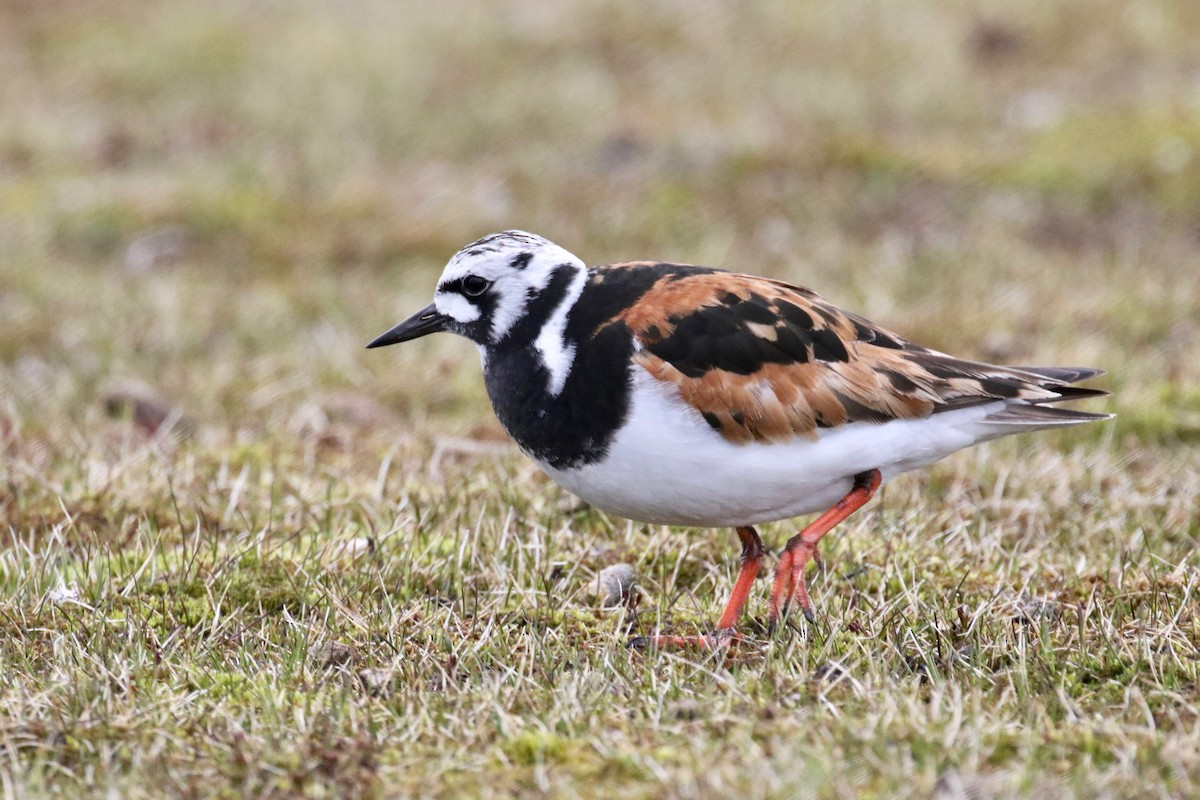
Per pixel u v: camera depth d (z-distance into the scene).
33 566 10.59
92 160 25.61
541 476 13.05
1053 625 9.70
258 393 16.08
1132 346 16.78
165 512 12.12
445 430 14.96
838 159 23.78
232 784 7.79
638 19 31.12
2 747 8.19
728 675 8.77
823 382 9.26
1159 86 26.95
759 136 24.80
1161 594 10.23
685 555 11.30
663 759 7.78
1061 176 23.11
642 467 9.20
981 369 9.82
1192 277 18.97
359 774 7.83
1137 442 14.02
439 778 7.81
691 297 9.30
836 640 9.44
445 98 28.36
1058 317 17.56
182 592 10.45
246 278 20.80
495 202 22.84
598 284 9.48
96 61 30.72
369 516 11.95
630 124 26.16
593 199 22.94
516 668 9.14
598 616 10.29
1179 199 22.27
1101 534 11.73
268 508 12.31
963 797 7.25
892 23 30.41
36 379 16.34
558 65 29.78
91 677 8.82
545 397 9.36
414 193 23.27
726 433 9.11
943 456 9.84
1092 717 8.34
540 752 7.92
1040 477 12.93
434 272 20.97
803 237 21.48
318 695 8.68
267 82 29.41
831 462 9.36
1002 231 21.27
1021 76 28.36
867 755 7.67
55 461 13.38
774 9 31.20
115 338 17.92
